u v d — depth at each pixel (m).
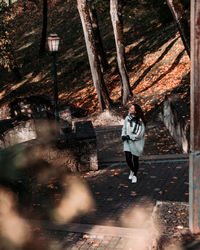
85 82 27.08
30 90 29.58
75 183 7.60
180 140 9.92
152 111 15.69
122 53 18.09
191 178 3.98
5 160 5.70
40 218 5.89
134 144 7.21
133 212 5.91
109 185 7.33
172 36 24.80
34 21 41.41
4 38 19.23
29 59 34.12
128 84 18.55
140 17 32.22
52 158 8.01
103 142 11.44
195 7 3.53
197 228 4.02
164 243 3.86
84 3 16.89
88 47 17.53
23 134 12.83
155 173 7.77
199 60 3.64
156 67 22.09
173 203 4.81
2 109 20.22
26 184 6.07
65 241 4.76
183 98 15.52
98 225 5.27
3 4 19.69
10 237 4.89
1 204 5.40
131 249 4.25
